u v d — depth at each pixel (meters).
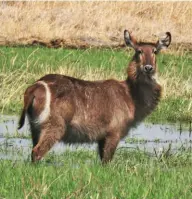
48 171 27.02
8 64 60.19
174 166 31.56
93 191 24.09
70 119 30.89
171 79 54.56
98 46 77.44
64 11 84.81
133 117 32.66
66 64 60.75
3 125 41.72
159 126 43.66
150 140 38.75
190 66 65.00
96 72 57.03
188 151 34.97
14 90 49.41
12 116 45.03
